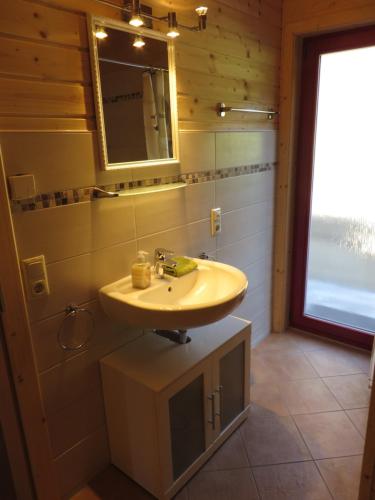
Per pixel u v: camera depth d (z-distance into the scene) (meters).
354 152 2.44
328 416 2.03
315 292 2.88
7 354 1.30
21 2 1.14
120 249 1.60
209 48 1.86
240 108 2.15
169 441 1.51
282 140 2.55
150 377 1.48
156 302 1.57
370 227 2.50
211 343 1.71
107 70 1.39
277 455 1.79
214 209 2.08
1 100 1.14
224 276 1.71
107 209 1.51
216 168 2.06
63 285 1.41
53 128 1.29
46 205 1.31
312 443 1.85
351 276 2.68
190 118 1.82
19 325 1.29
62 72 1.28
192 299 1.70
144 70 1.53
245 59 2.11
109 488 1.65
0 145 1.15
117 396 1.58
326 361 2.56
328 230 2.69
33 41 1.19
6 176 1.19
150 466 1.55
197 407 1.66
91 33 1.32
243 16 2.04
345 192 2.54
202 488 1.63
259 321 2.78
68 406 1.54
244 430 1.95
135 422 1.54
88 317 1.53
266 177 2.53
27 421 1.39
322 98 2.49
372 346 2.63
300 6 2.27
